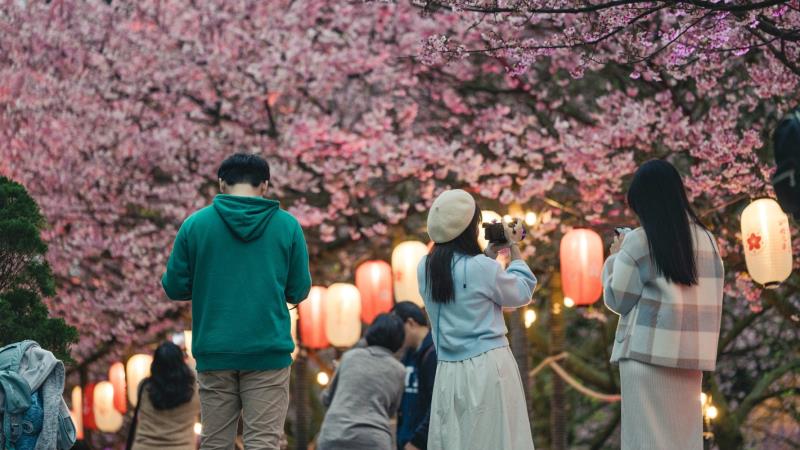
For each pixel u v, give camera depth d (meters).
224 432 10.24
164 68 26.19
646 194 9.37
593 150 22.75
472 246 9.91
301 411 28.11
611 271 9.61
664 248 9.20
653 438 9.18
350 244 27.53
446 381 9.62
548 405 33.00
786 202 8.41
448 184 25.88
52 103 26.62
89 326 29.05
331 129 25.00
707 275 9.32
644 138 22.38
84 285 28.41
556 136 24.64
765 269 16.08
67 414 11.12
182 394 14.27
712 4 11.18
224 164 10.67
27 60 26.91
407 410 14.14
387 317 13.90
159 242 27.34
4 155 27.05
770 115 21.98
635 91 22.91
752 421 31.27
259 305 10.19
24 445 10.63
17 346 10.90
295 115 25.78
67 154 26.61
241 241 10.30
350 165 25.61
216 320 10.16
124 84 26.48
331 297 24.53
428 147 24.28
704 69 19.78
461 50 13.50
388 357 13.74
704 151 21.23
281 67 25.45
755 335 29.78
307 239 27.53
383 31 25.81
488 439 9.36
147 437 14.34
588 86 24.58
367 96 26.52
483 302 9.63
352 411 13.41
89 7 26.73
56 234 27.30
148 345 30.44
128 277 27.91
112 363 30.92
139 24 26.53
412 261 23.25
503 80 25.36
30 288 13.61
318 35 26.67
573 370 29.39
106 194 27.00
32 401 10.71
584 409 33.94
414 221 28.11
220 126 26.64
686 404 9.27
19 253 13.38
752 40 16.86
